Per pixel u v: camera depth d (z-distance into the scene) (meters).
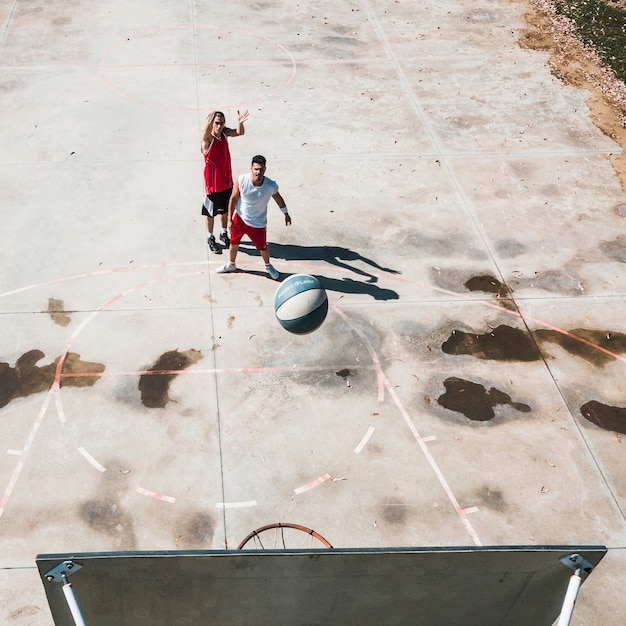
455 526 6.76
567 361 8.56
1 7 15.94
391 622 3.99
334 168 11.61
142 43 14.88
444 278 9.66
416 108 13.28
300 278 7.67
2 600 5.98
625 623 6.10
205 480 7.02
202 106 12.98
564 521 6.86
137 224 10.28
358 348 8.53
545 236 10.50
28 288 9.10
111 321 8.70
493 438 7.60
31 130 12.12
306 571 3.57
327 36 15.56
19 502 6.74
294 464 7.21
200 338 8.54
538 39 15.91
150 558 3.41
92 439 7.34
